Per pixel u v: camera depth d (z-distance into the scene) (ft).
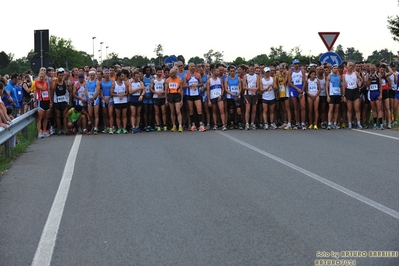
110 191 24.59
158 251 16.48
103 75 49.57
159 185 25.64
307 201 22.25
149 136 45.91
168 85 49.73
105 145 40.11
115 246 17.02
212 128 52.26
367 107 52.34
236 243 17.07
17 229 19.03
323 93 50.93
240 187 24.99
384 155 33.94
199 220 19.69
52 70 50.06
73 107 49.03
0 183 26.89
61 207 21.93
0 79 46.70
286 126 51.16
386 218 19.62
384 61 54.39
